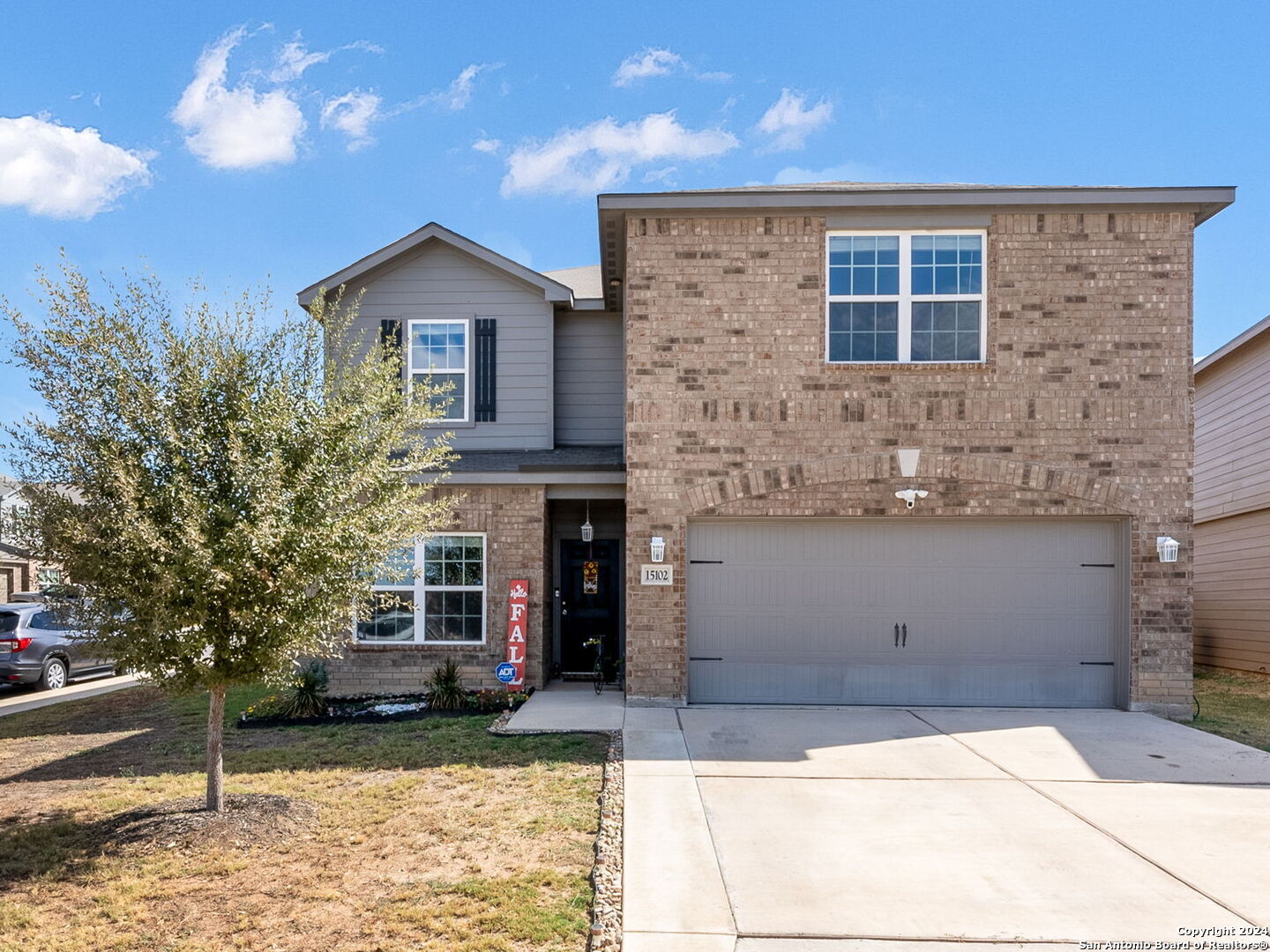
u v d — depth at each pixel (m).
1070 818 6.20
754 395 10.41
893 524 10.47
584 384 13.71
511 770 7.53
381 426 6.80
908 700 10.38
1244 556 14.64
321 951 4.24
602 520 13.23
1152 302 10.30
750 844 5.67
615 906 4.71
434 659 11.52
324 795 6.85
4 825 6.23
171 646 5.78
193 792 7.03
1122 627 10.28
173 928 4.51
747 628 10.48
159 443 5.93
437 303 13.13
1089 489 10.21
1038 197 10.17
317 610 6.16
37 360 5.77
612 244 11.58
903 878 5.11
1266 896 4.86
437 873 5.22
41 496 5.84
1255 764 7.70
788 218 10.47
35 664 14.05
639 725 9.15
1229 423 15.07
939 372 10.34
